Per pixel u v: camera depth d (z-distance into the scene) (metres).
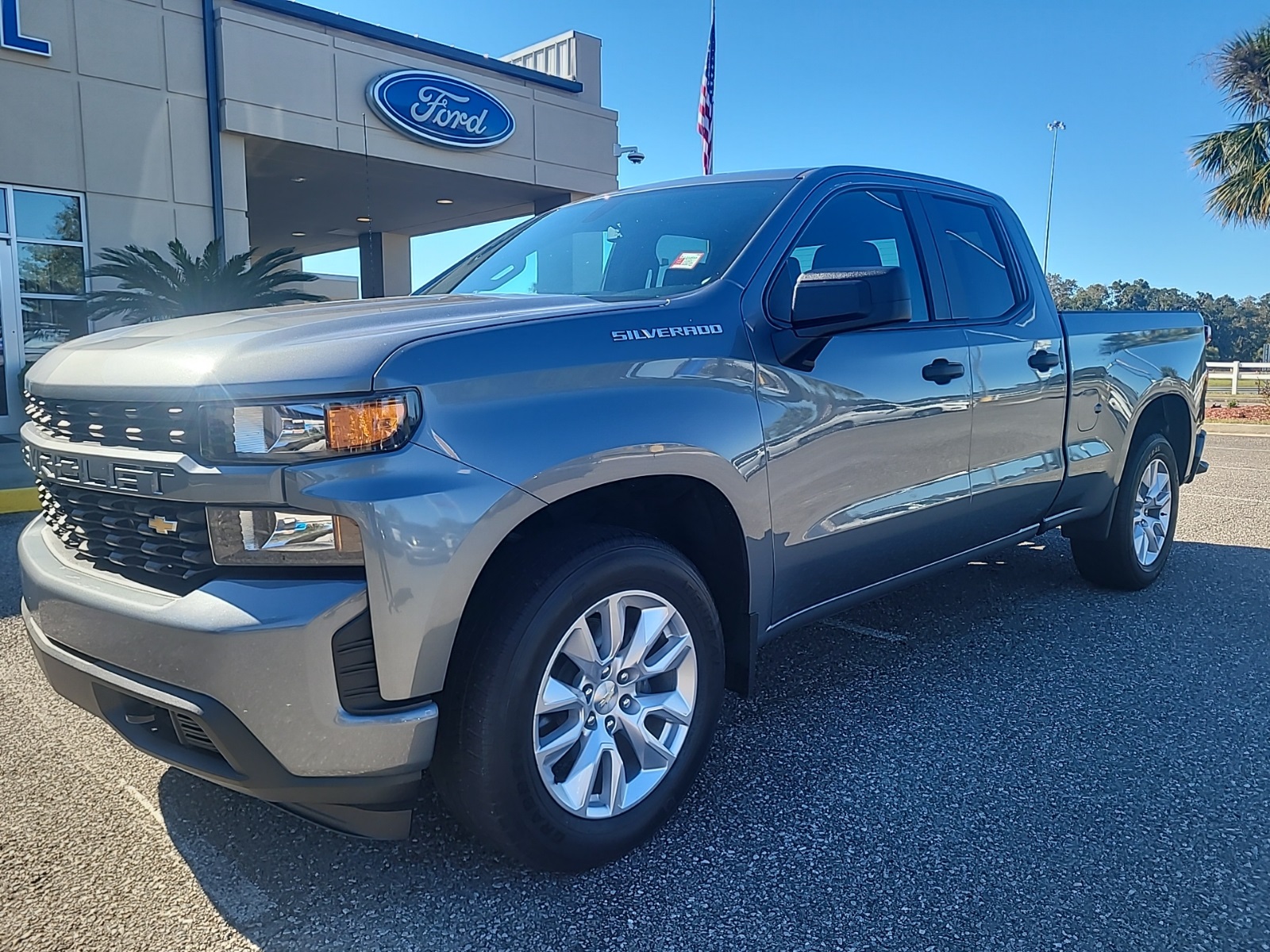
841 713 3.54
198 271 12.03
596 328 2.50
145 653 2.12
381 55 15.16
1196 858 2.54
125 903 2.37
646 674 2.60
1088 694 3.72
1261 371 21.22
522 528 2.47
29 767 3.11
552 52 18.55
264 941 2.22
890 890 2.40
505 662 2.23
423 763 2.17
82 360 2.48
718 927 2.26
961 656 4.17
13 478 8.78
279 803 2.24
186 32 13.12
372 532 2.02
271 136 13.91
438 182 17.42
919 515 3.50
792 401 2.92
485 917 2.31
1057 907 2.32
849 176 3.54
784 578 3.02
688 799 2.88
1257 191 18.19
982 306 3.99
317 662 2.02
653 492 2.74
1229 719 3.47
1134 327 4.91
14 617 4.64
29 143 11.91
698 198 3.51
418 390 2.12
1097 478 4.64
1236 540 6.62
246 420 2.03
